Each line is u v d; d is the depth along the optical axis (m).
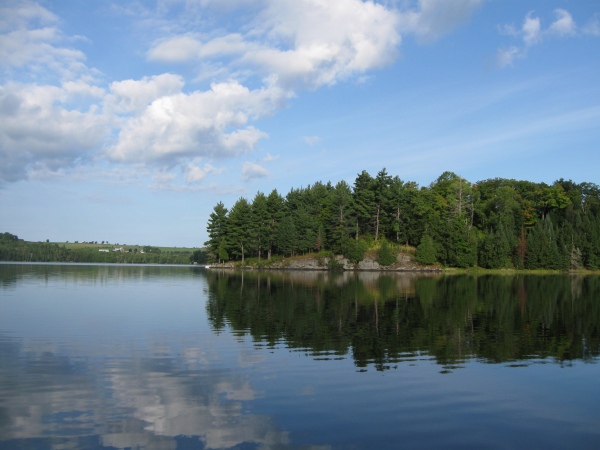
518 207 107.69
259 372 15.25
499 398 12.97
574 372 15.65
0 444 9.66
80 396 12.67
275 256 116.44
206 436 10.20
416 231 101.69
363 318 27.00
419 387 13.83
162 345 19.17
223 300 36.12
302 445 9.84
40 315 27.02
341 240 102.12
